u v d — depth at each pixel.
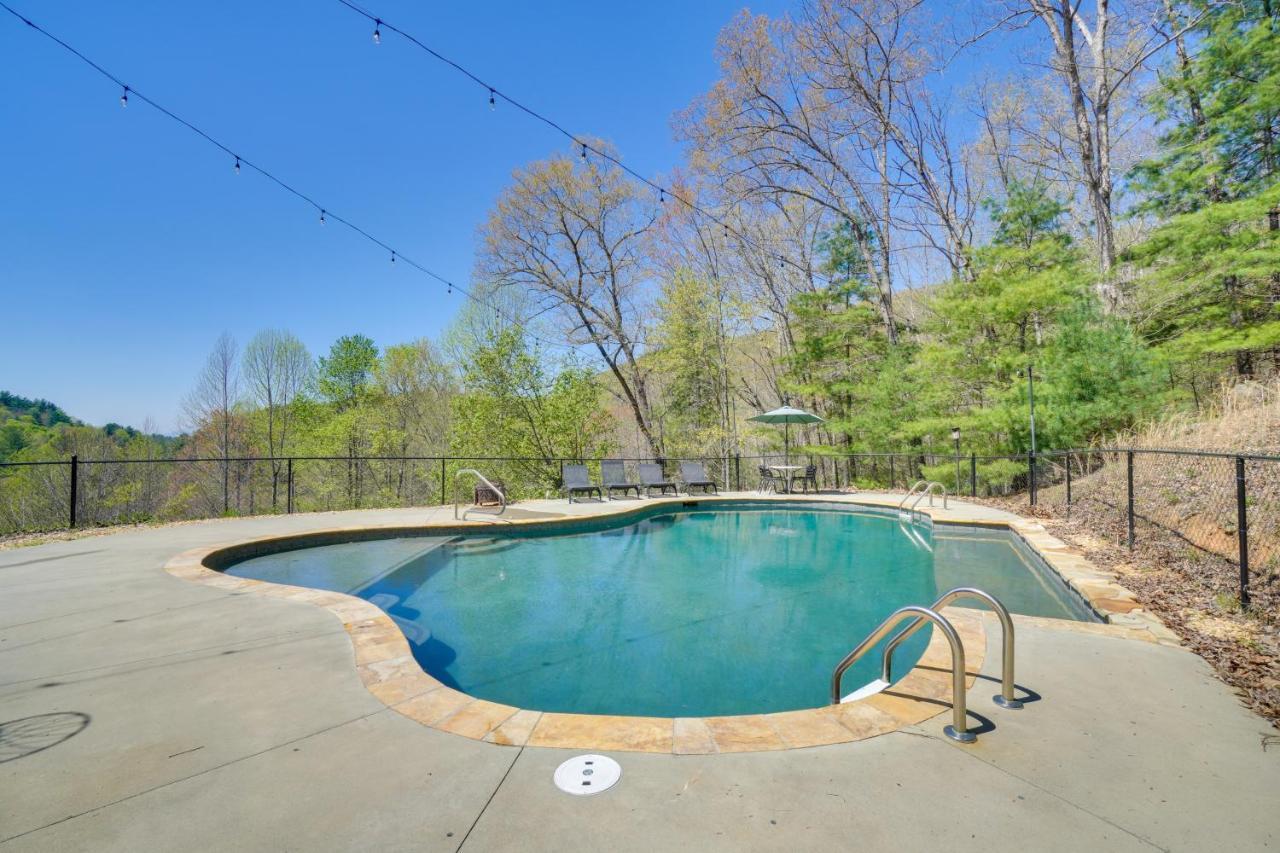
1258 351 11.65
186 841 1.68
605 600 5.49
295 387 25.56
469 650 4.26
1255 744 2.27
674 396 21.95
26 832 1.72
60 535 6.96
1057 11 12.39
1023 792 1.94
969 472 13.90
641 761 2.15
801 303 17.48
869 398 16.56
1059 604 5.07
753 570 6.70
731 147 16.91
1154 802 1.88
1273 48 9.36
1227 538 5.28
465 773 2.06
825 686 3.65
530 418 18.00
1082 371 10.48
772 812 1.83
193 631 3.60
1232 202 9.78
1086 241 15.85
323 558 6.76
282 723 2.44
